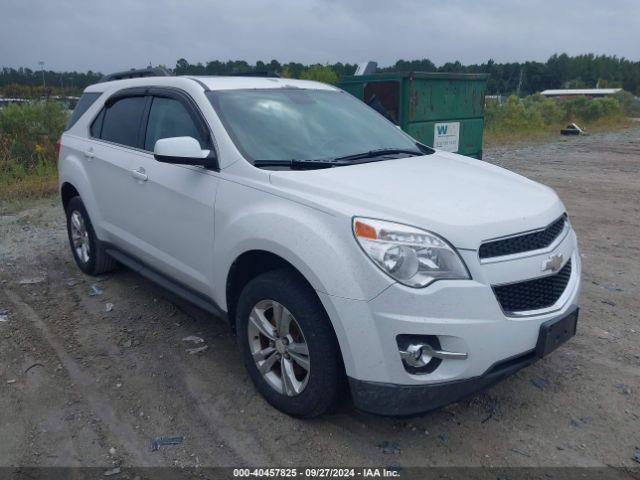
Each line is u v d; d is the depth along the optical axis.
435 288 2.79
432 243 2.84
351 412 3.47
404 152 4.24
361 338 2.85
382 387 2.88
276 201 3.31
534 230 3.09
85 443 3.23
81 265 5.82
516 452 3.12
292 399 3.30
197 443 3.22
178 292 4.27
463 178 3.64
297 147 3.89
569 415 3.44
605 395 3.64
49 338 4.46
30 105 12.31
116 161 4.76
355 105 4.82
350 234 2.91
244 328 3.55
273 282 3.24
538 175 12.11
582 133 23.66
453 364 2.85
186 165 3.98
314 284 2.97
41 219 7.96
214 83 4.25
